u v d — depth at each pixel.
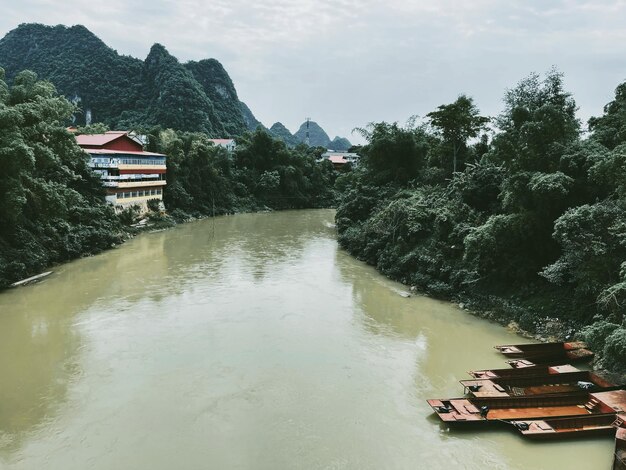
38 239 36.19
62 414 16.27
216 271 36.34
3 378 18.73
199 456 14.15
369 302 29.36
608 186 24.09
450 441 15.05
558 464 14.02
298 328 24.61
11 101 36.47
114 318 25.55
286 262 40.41
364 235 42.94
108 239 44.88
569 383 18.64
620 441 13.48
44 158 33.97
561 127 27.25
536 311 24.88
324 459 14.12
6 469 13.45
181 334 23.41
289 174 92.12
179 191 68.19
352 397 17.73
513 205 26.94
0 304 27.67
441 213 33.56
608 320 19.42
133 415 16.27
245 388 18.23
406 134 53.56
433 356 21.53
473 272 28.92
